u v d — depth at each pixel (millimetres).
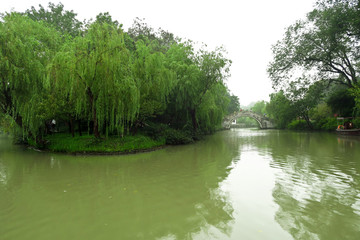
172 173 8953
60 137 16844
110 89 13164
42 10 26531
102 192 6723
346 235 3951
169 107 22172
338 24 22594
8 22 13367
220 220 4684
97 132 14547
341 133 27422
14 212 5309
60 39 18281
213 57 21891
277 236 3967
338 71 26516
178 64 20375
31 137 17109
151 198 6145
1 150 16219
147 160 11844
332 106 34281
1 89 13188
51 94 13758
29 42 13734
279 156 12406
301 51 26391
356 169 8945
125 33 16281
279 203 5523
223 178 8016
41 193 6684
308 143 19047
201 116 25828
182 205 5594
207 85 22609
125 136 16203
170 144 19047
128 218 4895
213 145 18766
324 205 5324
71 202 5926
